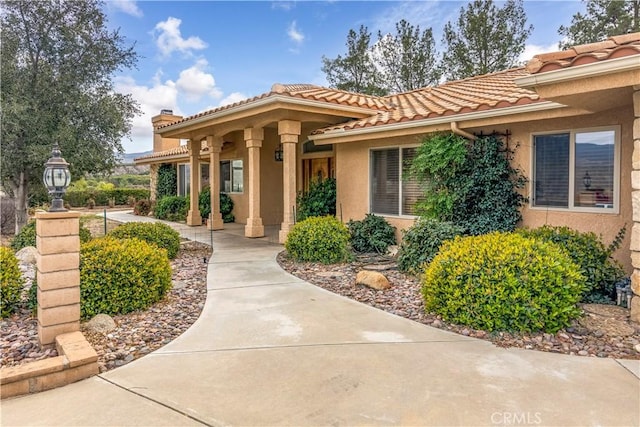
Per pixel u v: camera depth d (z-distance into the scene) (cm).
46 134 1083
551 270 483
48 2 1092
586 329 492
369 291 698
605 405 332
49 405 343
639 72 467
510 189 852
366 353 441
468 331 501
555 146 798
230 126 1418
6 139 1034
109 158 1199
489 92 1076
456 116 866
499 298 483
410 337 487
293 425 311
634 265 516
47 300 447
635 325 503
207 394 358
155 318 566
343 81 2767
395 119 983
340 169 1237
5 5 1050
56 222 449
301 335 498
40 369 368
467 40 2283
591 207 749
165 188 2406
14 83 1056
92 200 2933
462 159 886
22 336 498
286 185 1189
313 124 1397
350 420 316
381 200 1133
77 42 1136
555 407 330
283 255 1034
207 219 1739
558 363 409
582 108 657
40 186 1302
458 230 813
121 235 959
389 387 367
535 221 827
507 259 503
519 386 364
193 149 1700
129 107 1260
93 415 327
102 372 404
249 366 413
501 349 446
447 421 313
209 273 845
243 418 321
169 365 418
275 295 679
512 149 857
